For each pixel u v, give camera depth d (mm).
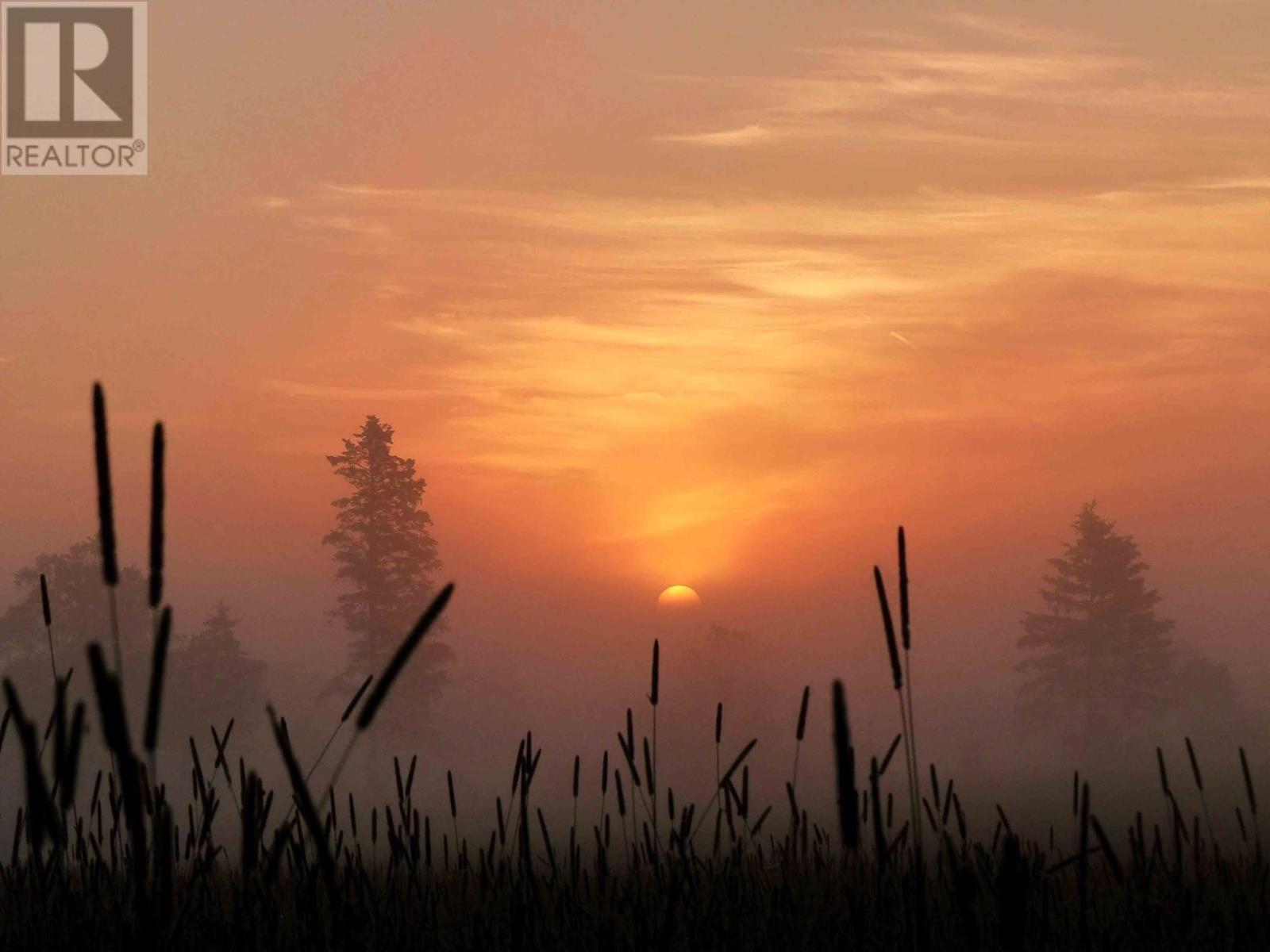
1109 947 3021
